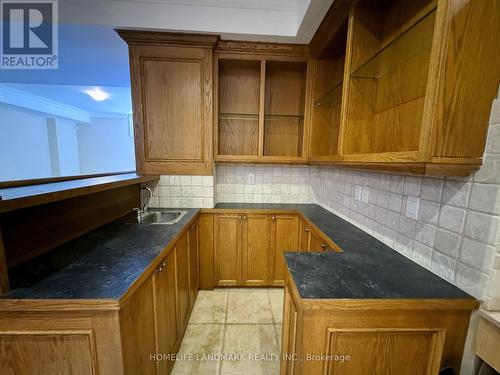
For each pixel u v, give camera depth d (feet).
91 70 8.48
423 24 3.28
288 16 6.16
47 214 3.76
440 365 2.86
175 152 6.96
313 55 6.84
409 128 3.68
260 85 7.02
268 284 7.68
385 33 4.28
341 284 2.99
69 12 5.62
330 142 6.91
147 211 6.81
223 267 7.57
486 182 2.64
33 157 15.72
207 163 7.06
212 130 6.91
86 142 20.71
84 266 3.30
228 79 7.76
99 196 5.11
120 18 5.80
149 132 6.81
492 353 2.60
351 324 2.73
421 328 2.78
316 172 8.36
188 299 6.02
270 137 8.09
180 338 5.28
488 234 2.63
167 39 6.27
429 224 3.43
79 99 14.90
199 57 6.52
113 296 2.56
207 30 6.08
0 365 2.60
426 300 2.70
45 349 2.62
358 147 4.61
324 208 7.64
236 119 7.94
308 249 6.17
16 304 2.47
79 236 4.51
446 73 2.54
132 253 3.78
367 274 3.27
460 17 2.48
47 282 2.84
